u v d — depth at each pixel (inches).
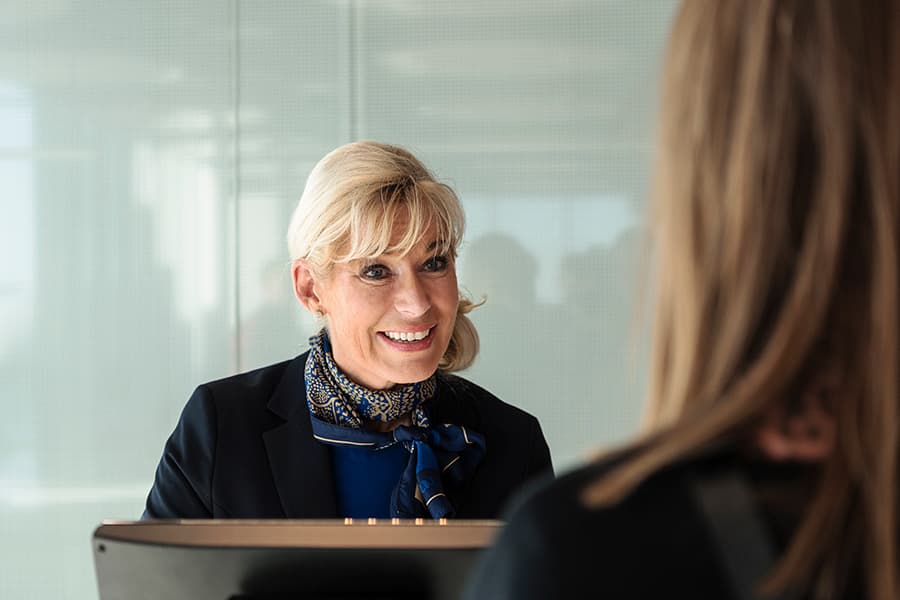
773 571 21.5
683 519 22.0
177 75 131.3
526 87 129.3
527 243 129.3
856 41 21.8
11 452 131.8
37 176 131.9
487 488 68.9
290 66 130.9
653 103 24.9
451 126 130.0
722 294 22.3
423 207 64.6
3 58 131.8
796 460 22.3
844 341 21.7
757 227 21.8
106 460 131.6
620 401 128.4
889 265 20.9
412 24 130.0
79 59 131.6
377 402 67.4
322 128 130.8
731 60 22.7
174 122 131.4
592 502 22.5
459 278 130.0
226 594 41.7
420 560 40.5
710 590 21.6
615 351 128.6
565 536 22.3
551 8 128.7
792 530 21.8
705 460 22.6
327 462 67.2
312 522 41.6
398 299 65.4
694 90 23.0
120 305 131.4
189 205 131.2
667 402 23.3
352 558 40.6
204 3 131.0
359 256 64.5
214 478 67.5
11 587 132.1
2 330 131.8
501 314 129.6
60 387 131.6
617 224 128.6
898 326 20.9
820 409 22.2
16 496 131.7
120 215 131.4
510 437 71.2
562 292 129.2
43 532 131.7
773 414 22.3
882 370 21.0
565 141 129.0
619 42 128.4
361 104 130.5
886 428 21.0
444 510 64.1
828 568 21.5
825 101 21.5
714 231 22.4
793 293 21.4
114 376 131.4
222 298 130.9
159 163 131.5
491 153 129.5
